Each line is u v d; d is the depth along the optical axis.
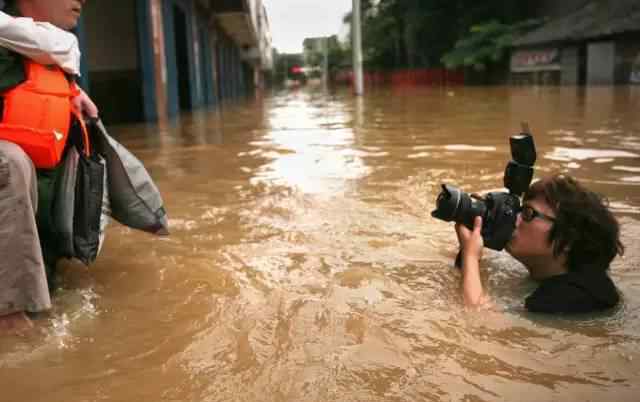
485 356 1.68
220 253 2.66
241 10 19.98
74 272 2.45
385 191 3.84
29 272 1.92
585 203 2.06
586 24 24.25
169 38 12.11
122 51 12.55
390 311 2.00
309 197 3.72
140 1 10.01
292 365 1.65
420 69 39.78
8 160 1.89
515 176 2.20
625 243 2.66
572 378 1.55
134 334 1.87
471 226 2.26
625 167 4.44
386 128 7.97
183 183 4.27
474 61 31.77
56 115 2.09
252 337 1.83
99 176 2.33
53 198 2.28
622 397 1.46
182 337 1.84
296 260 2.55
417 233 2.94
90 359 1.72
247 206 3.52
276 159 5.32
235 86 31.98
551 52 26.42
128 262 2.57
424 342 1.77
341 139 6.78
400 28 46.25
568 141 5.92
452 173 4.40
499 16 34.81
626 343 1.75
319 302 2.09
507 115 9.45
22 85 2.05
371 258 2.57
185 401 1.49
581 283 1.98
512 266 2.47
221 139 7.18
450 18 38.88
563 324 1.89
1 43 2.03
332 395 1.49
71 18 2.34
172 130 8.66
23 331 1.91
